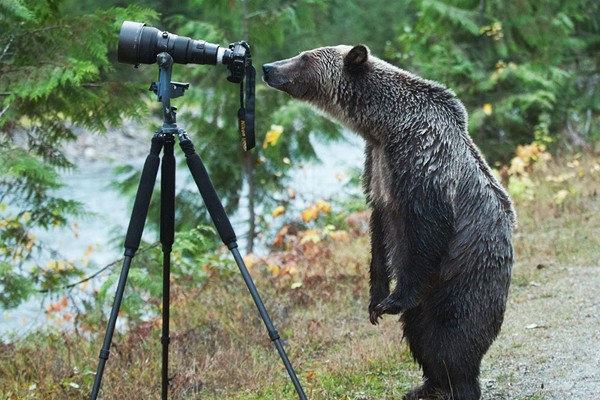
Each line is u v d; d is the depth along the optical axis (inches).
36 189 518.9
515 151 884.0
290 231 735.7
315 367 407.2
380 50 1029.2
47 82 440.8
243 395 379.2
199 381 397.1
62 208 518.0
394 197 327.0
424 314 334.0
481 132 888.9
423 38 879.1
